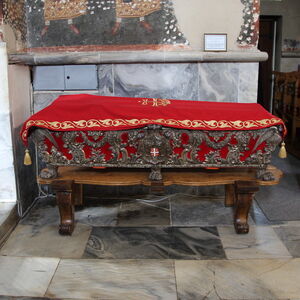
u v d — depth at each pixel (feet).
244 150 7.71
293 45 21.09
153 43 9.62
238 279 6.65
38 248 7.78
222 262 7.22
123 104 7.95
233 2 9.39
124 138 7.63
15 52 8.91
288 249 7.72
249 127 7.39
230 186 9.68
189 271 6.91
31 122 7.45
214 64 9.69
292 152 15.52
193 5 9.43
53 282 6.60
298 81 16.40
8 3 8.51
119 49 9.64
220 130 7.47
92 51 9.65
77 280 6.66
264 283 6.53
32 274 6.84
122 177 8.12
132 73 9.77
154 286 6.46
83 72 9.73
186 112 7.59
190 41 9.58
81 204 9.95
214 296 6.18
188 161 7.80
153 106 7.84
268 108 22.49
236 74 9.73
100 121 7.50
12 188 8.95
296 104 16.66
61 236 8.30
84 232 8.50
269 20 21.63
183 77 9.78
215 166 7.86
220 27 9.50
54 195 10.69
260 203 10.28
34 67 9.79
